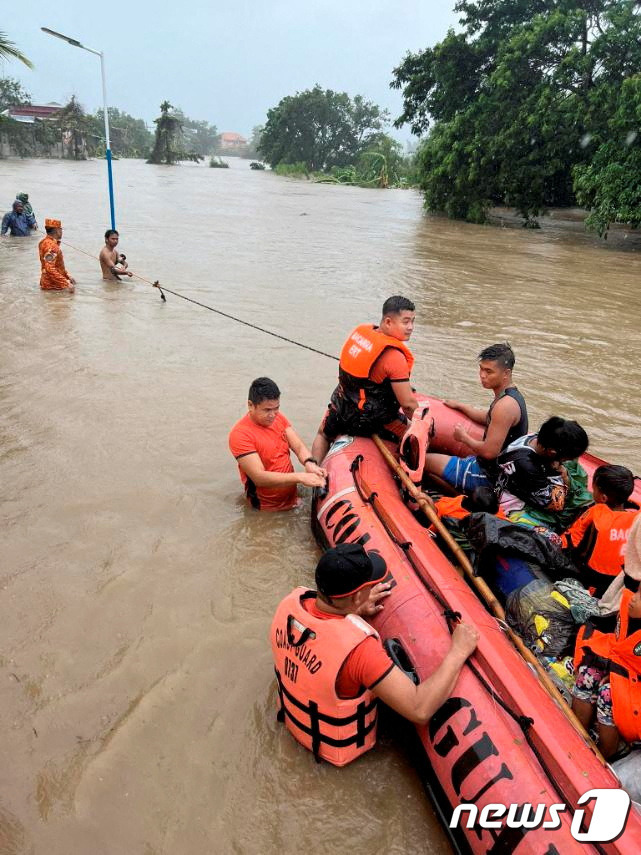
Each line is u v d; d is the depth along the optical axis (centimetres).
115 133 10181
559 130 2295
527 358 847
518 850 234
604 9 2306
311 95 7475
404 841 270
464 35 2675
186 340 873
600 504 340
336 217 2641
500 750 255
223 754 301
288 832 271
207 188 4003
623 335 974
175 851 263
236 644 363
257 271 1360
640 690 271
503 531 349
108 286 1169
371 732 294
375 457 467
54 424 611
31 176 4062
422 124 3003
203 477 529
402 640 313
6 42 2141
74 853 261
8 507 479
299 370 775
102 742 305
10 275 1229
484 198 2638
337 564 271
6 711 319
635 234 2336
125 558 430
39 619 376
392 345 461
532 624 329
